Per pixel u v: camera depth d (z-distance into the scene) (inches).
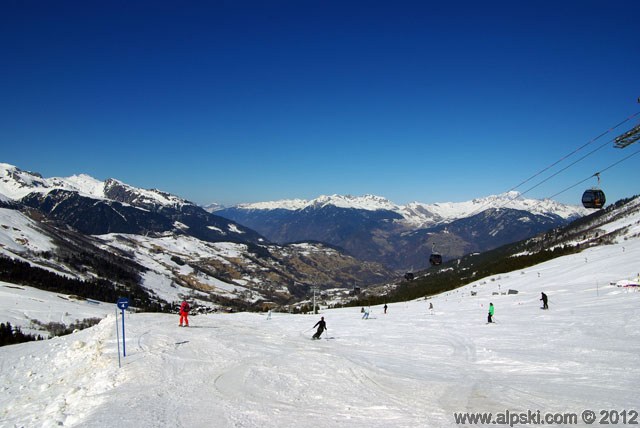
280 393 673.0
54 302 5300.2
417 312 2370.8
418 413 558.6
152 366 841.5
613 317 1272.1
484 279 4554.6
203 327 1488.7
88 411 627.2
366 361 950.4
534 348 1010.1
